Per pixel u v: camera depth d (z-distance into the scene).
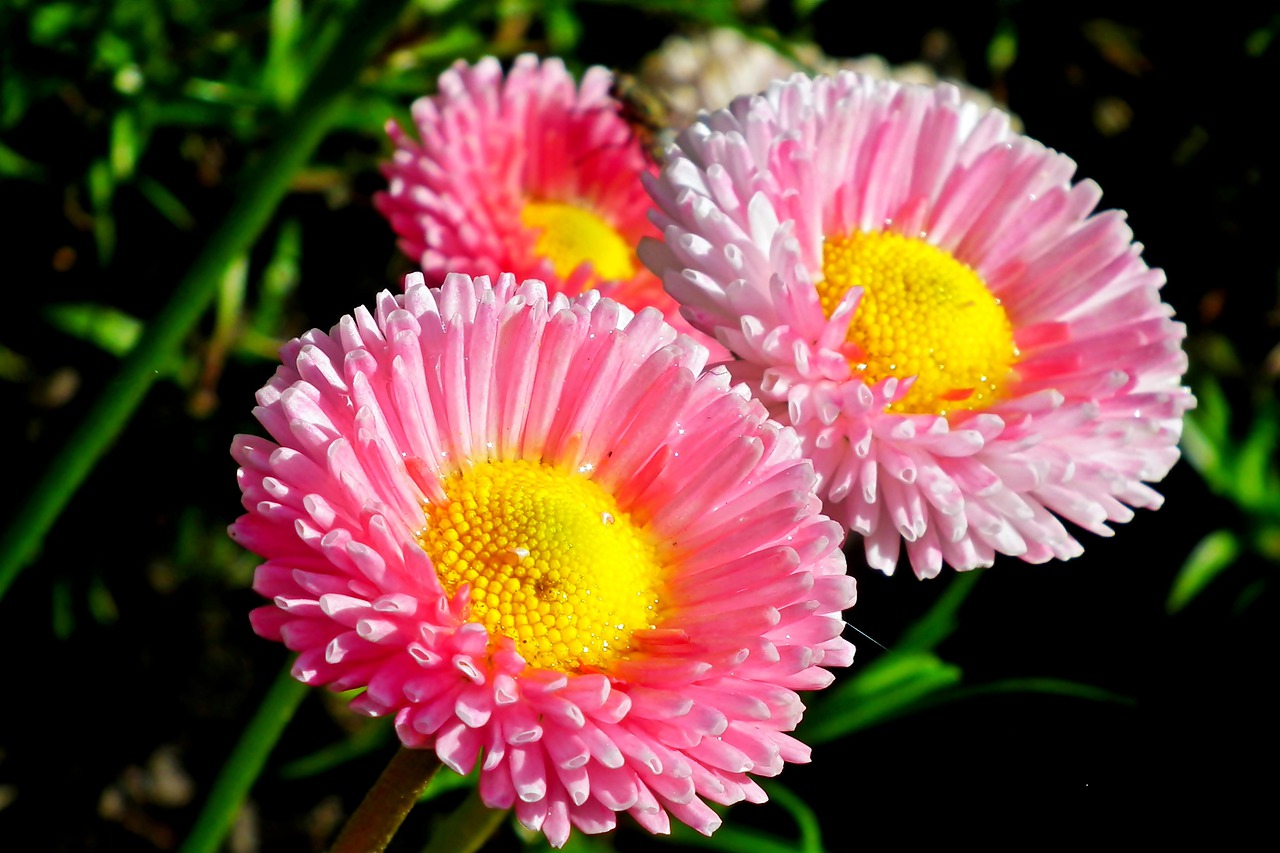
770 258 0.22
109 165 0.28
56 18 0.28
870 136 0.23
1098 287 0.23
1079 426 0.22
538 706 0.20
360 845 0.20
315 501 0.19
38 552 0.29
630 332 0.21
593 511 0.21
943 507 0.22
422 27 0.28
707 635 0.20
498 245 0.25
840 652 0.20
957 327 0.23
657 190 0.22
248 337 0.29
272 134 0.29
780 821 0.29
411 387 0.20
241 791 0.24
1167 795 0.29
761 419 0.21
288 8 0.28
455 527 0.20
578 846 0.27
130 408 0.25
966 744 0.29
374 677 0.19
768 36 0.28
